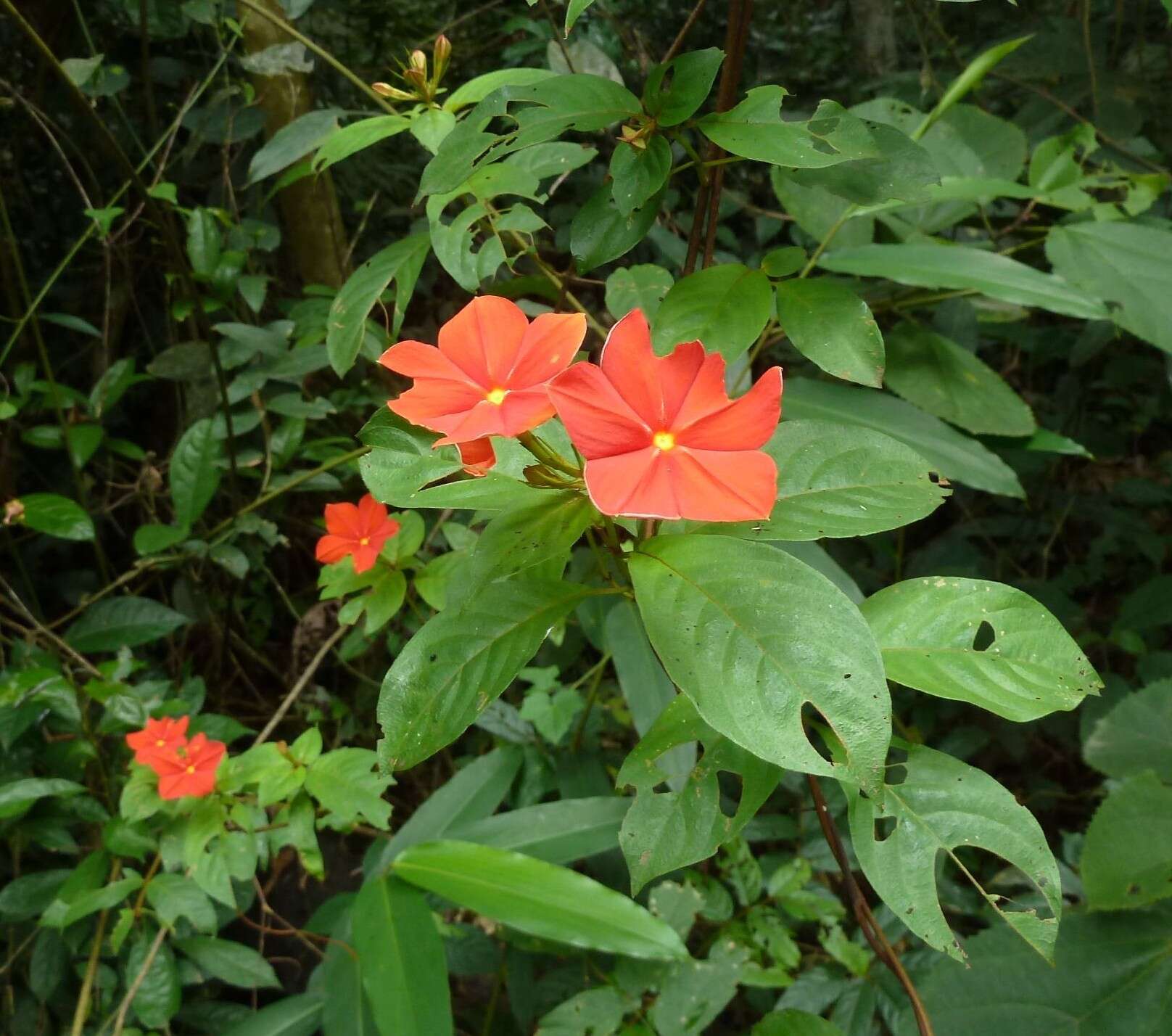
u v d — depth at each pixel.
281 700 0.71
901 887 0.27
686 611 0.25
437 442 0.27
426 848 0.44
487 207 0.37
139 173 0.64
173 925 0.47
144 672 0.65
